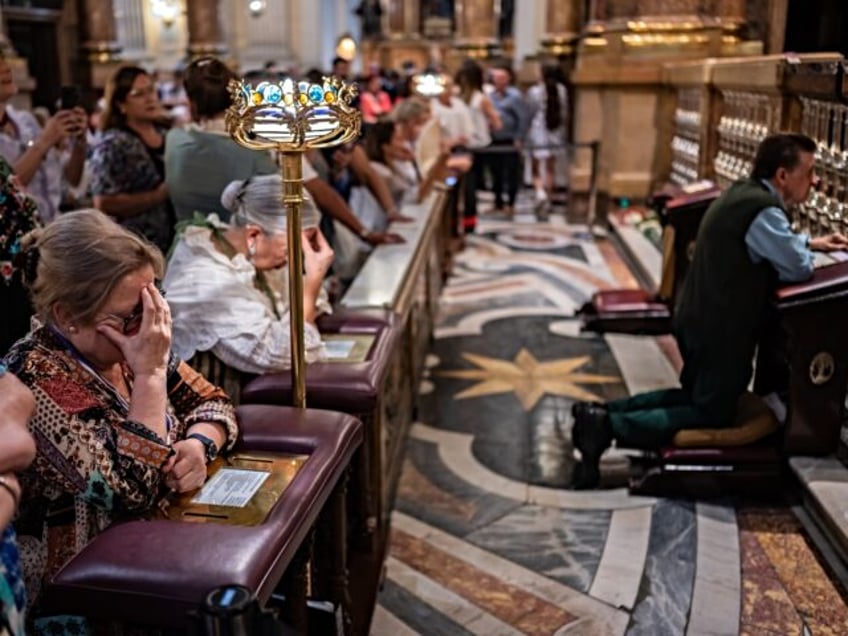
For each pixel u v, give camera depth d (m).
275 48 22.64
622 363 5.84
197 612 1.34
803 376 3.58
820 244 3.92
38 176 4.72
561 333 6.56
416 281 4.84
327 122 2.23
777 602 3.05
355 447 2.23
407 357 4.59
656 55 9.48
